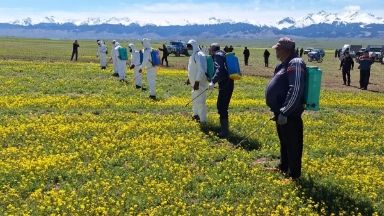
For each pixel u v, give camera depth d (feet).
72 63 126.72
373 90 99.91
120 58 85.81
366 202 27.81
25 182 28.86
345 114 60.85
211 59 46.06
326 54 384.06
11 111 50.85
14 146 37.40
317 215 25.59
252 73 132.57
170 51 243.19
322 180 31.12
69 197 26.53
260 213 25.94
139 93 71.00
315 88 28.76
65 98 61.21
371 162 36.73
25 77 82.94
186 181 29.73
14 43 308.60
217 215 25.35
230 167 33.27
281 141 32.37
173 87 81.76
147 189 28.48
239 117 51.78
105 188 27.84
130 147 37.55
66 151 36.22
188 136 42.09
